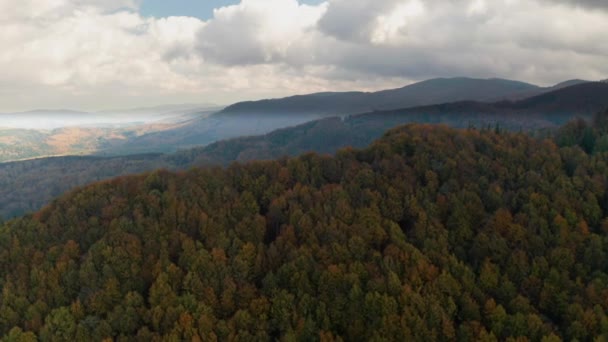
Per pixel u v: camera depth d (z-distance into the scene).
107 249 98.00
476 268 90.62
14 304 90.62
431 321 75.88
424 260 87.94
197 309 82.44
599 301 76.56
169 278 91.00
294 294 86.69
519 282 85.62
